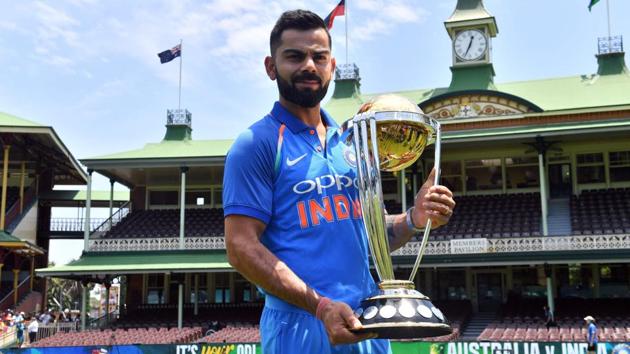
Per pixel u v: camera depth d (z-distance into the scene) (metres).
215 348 21.69
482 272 34.75
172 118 41.78
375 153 2.98
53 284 80.19
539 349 19.31
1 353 22.39
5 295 41.50
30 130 38.56
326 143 3.15
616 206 32.84
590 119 31.39
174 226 38.44
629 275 32.97
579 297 33.25
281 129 3.05
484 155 36.62
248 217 2.85
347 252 2.96
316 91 3.02
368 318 2.62
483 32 36.00
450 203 3.18
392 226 3.40
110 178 39.09
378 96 3.21
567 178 35.31
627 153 34.66
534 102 35.06
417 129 3.19
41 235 46.28
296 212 2.94
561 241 29.27
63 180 50.94
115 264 33.94
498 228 32.88
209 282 38.41
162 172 38.12
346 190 3.08
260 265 2.73
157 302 38.34
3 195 38.66
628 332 24.92
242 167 2.90
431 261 30.61
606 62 37.59
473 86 35.12
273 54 3.07
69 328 34.25
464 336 29.06
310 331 2.84
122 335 28.95
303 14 3.03
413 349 20.06
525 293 34.09
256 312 35.94
